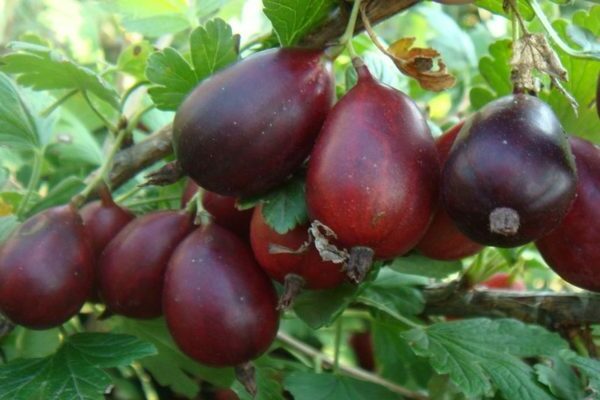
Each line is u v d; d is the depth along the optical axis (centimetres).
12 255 24
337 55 23
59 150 34
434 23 38
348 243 22
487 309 27
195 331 23
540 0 36
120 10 32
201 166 22
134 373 32
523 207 21
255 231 23
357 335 35
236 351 23
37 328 24
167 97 26
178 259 24
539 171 21
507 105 22
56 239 24
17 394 24
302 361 30
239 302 23
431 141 22
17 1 51
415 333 25
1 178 31
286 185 23
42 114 29
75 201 25
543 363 26
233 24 39
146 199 29
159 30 32
